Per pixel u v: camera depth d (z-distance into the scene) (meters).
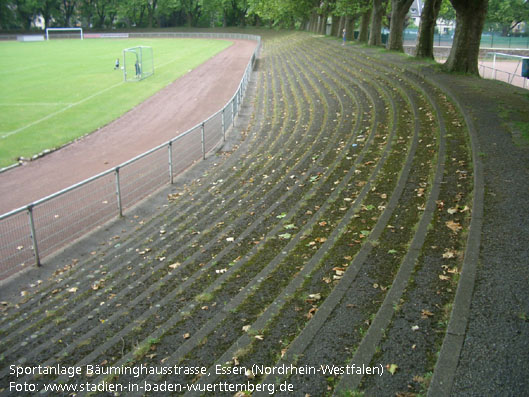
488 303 5.39
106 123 26.73
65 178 17.98
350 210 9.32
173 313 6.88
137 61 41.62
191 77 42.09
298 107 23.27
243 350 5.36
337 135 16.20
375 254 7.23
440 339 4.97
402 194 9.52
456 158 10.81
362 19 44.03
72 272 9.91
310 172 12.84
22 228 12.69
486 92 16.89
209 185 14.77
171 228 11.48
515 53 58.38
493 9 71.75
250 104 28.23
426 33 28.11
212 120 24.73
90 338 6.58
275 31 88.25
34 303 8.62
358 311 5.76
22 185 17.36
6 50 73.62
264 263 7.97
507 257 6.36
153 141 23.09
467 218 7.75
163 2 105.31
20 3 106.12
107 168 18.95
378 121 16.34
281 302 6.34
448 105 15.80
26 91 36.56
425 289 5.96
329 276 6.89
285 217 10.04
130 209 13.63
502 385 4.17
